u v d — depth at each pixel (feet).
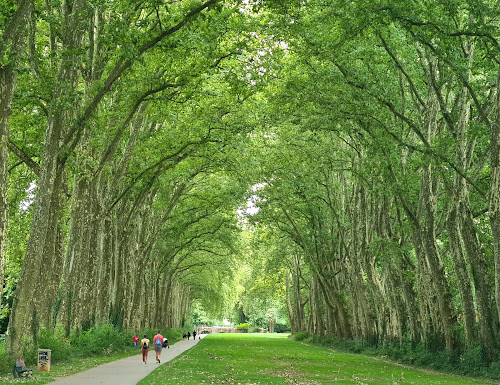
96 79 83.05
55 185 75.31
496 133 73.20
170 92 87.20
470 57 80.84
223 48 85.10
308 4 70.64
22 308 64.39
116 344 112.27
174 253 198.80
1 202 57.31
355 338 152.97
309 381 65.26
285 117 95.35
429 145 84.23
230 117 102.06
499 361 79.20
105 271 115.85
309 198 144.77
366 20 67.62
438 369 90.89
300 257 228.22
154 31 66.13
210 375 69.62
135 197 119.65
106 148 92.07
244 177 118.62
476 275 85.15
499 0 66.08
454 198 87.71
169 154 106.83
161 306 231.71
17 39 61.31
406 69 89.25
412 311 111.04
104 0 61.36
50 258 75.97
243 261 225.56
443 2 64.90
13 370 57.67
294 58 91.45
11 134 86.12
